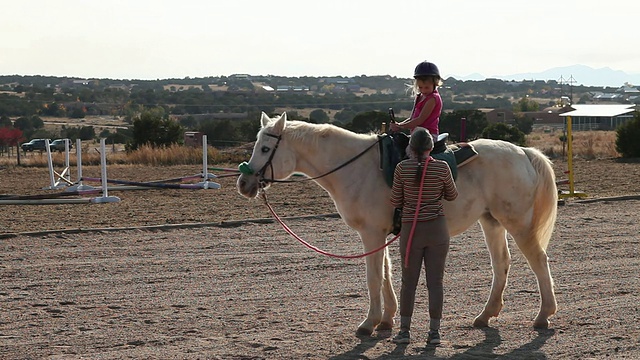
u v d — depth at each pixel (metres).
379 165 8.06
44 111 112.62
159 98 125.94
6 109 111.00
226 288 10.27
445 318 8.76
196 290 10.15
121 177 28.27
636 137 35.78
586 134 69.00
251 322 8.50
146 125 42.41
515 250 13.03
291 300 9.59
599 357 7.06
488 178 8.27
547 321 8.22
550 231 8.59
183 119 90.69
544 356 7.16
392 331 8.19
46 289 10.21
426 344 7.61
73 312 8.98
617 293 9.77
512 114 92.50
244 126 52.81
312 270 11.45
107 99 131.38
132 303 9.43
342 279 10.83
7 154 53.09
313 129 8.19
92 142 67.12
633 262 11.84
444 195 7.58
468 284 10.49
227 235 14.63
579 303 9.27
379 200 7.95
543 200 8.49
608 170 29.30
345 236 14.55
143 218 17.20
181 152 36.00
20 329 8.23
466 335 7.99
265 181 8.12
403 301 7.62
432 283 7.55
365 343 7.67
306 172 8.27
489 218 8.52
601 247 13.16
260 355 7.23
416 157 7.49
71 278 10.90
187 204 19.83
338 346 7.55
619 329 8.03
